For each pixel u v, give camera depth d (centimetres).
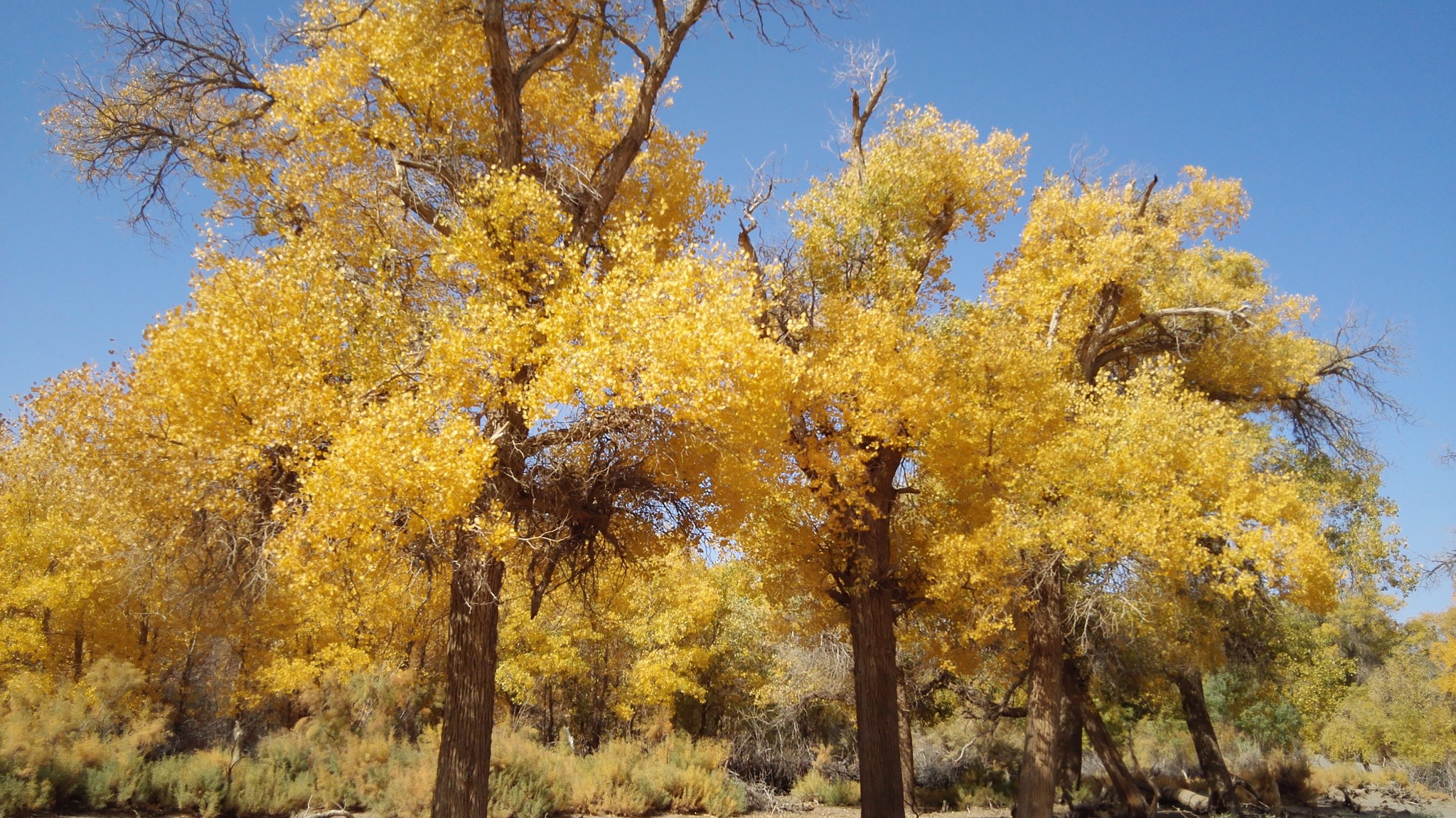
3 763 1120
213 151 994
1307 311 1434
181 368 745
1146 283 1534
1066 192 1481
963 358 1168
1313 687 2086
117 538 1030
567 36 1032
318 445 783
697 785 1750
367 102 992
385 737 1595
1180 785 2161
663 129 1204
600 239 1056
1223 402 1669
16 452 1417
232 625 1388
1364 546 1636
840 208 1234
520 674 1883
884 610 1192
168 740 1544
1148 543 991
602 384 746
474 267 920
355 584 870
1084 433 1081
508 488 888
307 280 820
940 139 1304
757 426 867
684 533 1105
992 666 1591
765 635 2205
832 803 1972
